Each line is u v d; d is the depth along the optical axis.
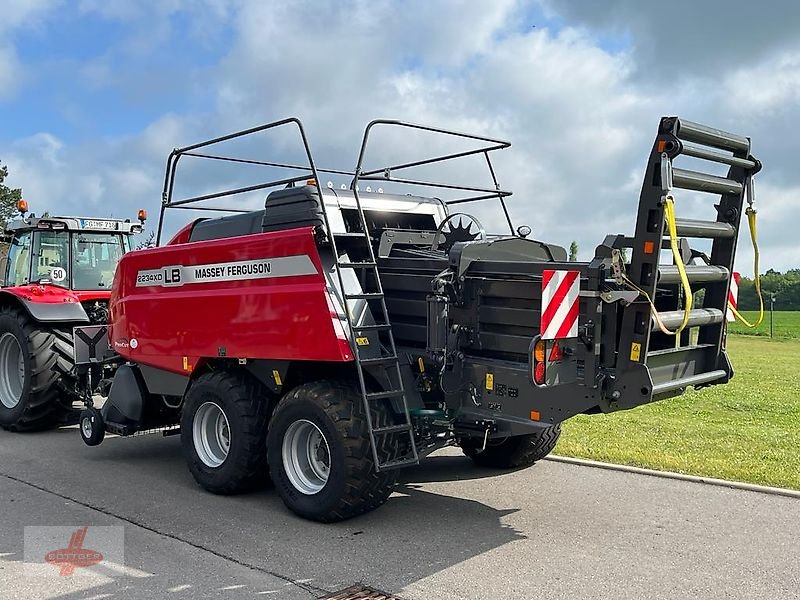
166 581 4.32
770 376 15.33
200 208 6.76
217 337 6.05
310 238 5.33
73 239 9.34
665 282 4.65
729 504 5.75
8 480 6.61
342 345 5.12
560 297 4.57
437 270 5.52
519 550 4.79
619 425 8.98
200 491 6.28
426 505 5.79
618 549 4.79
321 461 5.48
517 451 6.71
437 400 5.53
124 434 7.21
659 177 4.43
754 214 5.25
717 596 4.07
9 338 9.00
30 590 4.19
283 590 4.18
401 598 4.06
